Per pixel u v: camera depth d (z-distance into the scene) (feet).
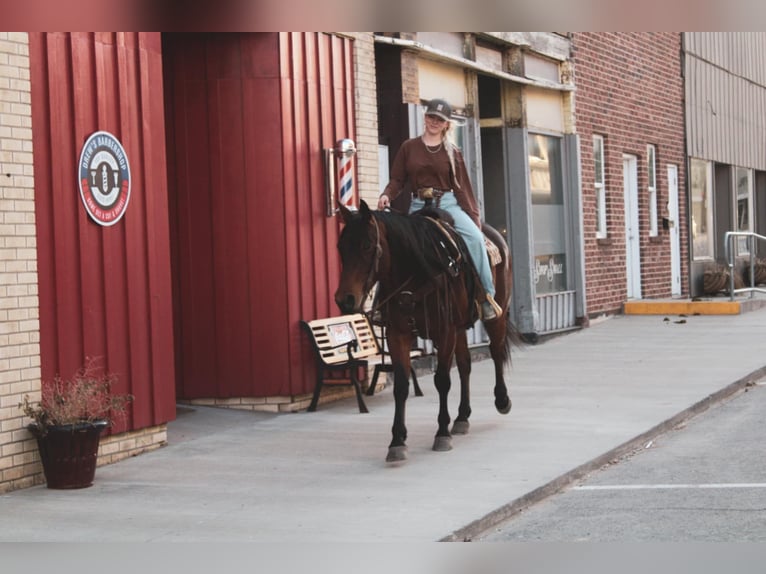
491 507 28.45
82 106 34.78
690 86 93.76
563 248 71.97
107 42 35.99
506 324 40.88
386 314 34.55
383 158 52.90
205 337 44.93
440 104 36.60
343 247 31.99
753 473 32.60
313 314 45.78
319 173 46.50
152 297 37.73
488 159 66.64
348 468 33.99
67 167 34.19
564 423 40.42
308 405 45.75
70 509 29.50
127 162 36.70
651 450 37.11
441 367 35.94
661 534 26.27
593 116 75.05
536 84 66.33
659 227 87.45
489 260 38.06
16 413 32.09
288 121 44.75
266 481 32.53
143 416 37.09
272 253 44.45
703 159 96.84
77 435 31.81
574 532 26.86
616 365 55.98
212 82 44.50
